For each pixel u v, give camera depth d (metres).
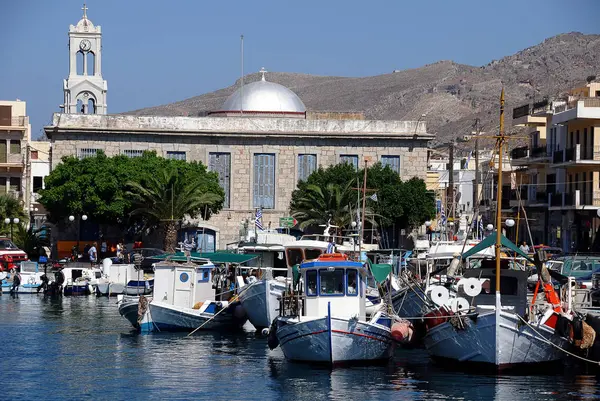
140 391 45.09
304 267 51.91
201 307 65.50
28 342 60.06
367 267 55.53
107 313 76.50
